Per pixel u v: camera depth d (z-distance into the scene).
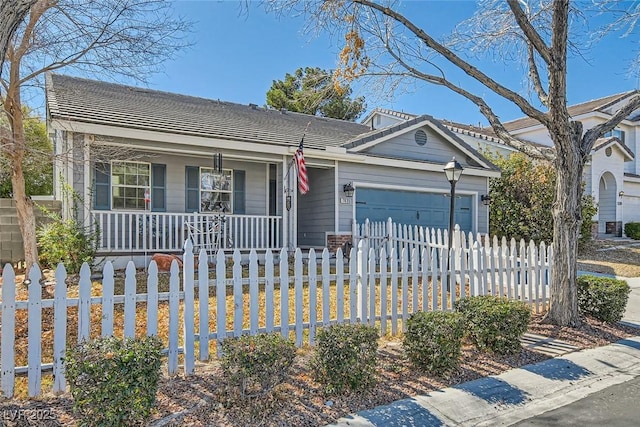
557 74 6.18
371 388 3.98
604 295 6.59
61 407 3.46
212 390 3.79
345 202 12.41
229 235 11.06
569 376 4.63
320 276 5.22
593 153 20.38
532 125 23.45
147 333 4.08
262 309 6.33
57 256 8.20
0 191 16.84
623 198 23.03
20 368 3.68
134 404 3.05
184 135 10.11
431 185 13.77
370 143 12.56
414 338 4.48
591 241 18.67
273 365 3.53
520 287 7.11
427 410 3.70
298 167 10.77
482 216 14.76
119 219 10.70
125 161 10.65
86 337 3.83
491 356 5.02
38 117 10.68
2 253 10.64
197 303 6.54
